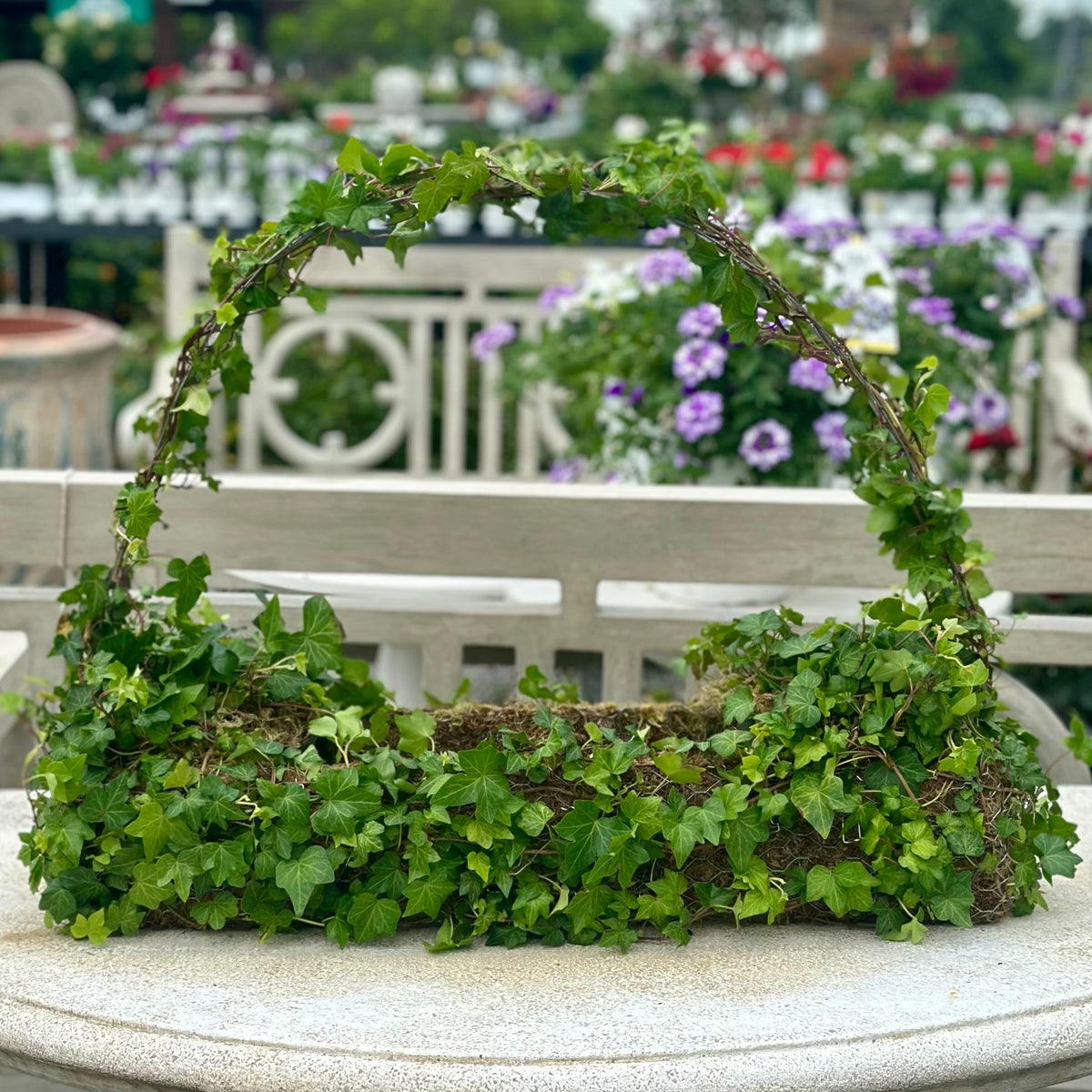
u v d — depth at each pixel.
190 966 1.03
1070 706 2.21
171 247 3.24
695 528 1.50
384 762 1.07
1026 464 3.26
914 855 1.05
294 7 11.92
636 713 1.16
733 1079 0.89
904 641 1.10
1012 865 1.12
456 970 1.03
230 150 5.41
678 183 1.12
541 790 1.07
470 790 1.05
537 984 1.00
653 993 0.99
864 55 12.30
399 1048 0.90
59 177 5.48
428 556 1.51
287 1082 0.90
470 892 1.06
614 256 3.25
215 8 11.51
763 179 5.01
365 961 1.04
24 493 1.48
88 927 1.06
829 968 1.03
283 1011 0.95
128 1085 0.94
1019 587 1.48
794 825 1.08
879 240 2.80
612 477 2.33
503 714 1.15
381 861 1.06
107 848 1.05
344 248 1.13
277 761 1.08
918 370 1.18
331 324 3.30
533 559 1.52
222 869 1.04
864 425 1.16
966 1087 0.95
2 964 1.03
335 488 1.50
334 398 4.29
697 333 2.16
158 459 1.16
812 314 1.15
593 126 8.40
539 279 3.27
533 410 3.21
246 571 1.68
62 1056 0.94
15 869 1.23
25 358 3.02
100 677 1.08
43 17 11.21
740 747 1.09
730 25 17.47
